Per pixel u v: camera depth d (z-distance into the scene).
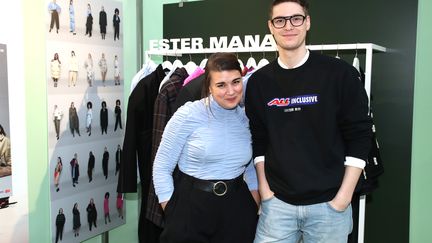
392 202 2.45
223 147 1.75
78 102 2.50
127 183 2.41
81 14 2.48
